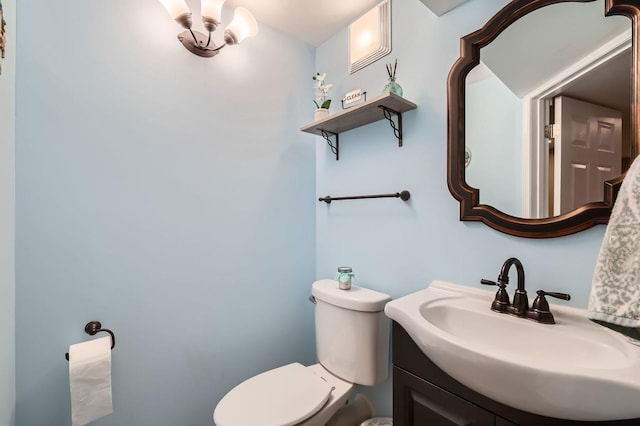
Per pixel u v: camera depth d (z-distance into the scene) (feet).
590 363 2.31
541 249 3.02
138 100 3.87
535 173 3.05
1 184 2.63
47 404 3.27
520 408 2.04
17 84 3.07
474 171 3.51
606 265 1.96
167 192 4.12
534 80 3.07
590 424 1.95
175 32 4.18
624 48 2.57
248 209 4.97
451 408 2.65
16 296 3.08
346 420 4.47
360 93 4.66
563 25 2.89
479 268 3.48
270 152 5.24
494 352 2.02
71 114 3.39
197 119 4.39
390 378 4.31
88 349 3.23
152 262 4.00
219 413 3.39
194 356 4.37
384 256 4.57
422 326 2.51
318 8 4.77
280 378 4.12
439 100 3.87
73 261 3.43
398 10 4.39
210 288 4.53
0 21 2.21
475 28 3.52
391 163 4.45
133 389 3.84
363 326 4.04
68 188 3.39
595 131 2.70
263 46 5.14
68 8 3.38
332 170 5.53
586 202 2.73
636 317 1.75
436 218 3.90
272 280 5.28
